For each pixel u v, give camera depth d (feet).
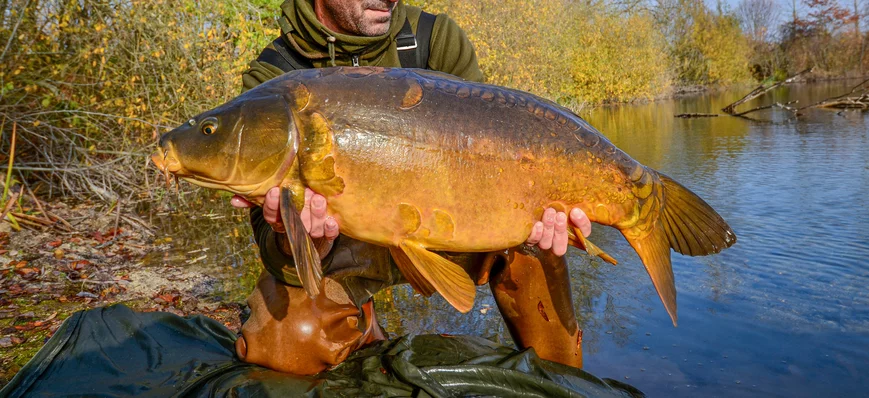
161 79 22.76
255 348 7.61
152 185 22.02
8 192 18.13
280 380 7.23
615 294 11.36
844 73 121.90
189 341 8.54
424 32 9.29
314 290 6.07
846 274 11.59
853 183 19.06
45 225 16.96
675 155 27.76
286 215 6.10
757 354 8.84
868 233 13.88
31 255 14.40
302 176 6.24
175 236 16.76
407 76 6.54
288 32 8.89
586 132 6.79
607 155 6.79
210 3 23.09
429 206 6.34
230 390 6.94
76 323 8.46
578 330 8.56
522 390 7.40
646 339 9.47
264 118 6.20
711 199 18.13
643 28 79.56
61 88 21.17
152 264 14.15
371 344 8.65
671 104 72.69
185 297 11.86
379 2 8.52
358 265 7.84
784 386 7.97
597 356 8.97
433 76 6.68
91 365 7.68
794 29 124.16
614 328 9.90
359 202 6.28
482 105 6.51
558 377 7.73
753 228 14.78
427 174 6.29
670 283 7.20
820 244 13.34
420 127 6.30
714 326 9.80
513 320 8.57
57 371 7.56
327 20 8.82
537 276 8.17
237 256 14.71
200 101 22.90
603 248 14.39
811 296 10.71
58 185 21.91
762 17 128.06
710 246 7.24
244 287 12.46
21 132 21.06
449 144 6.33
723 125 40.65
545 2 55.52
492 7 45.14
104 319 8.65
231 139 6.23
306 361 7.50
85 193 21.53
